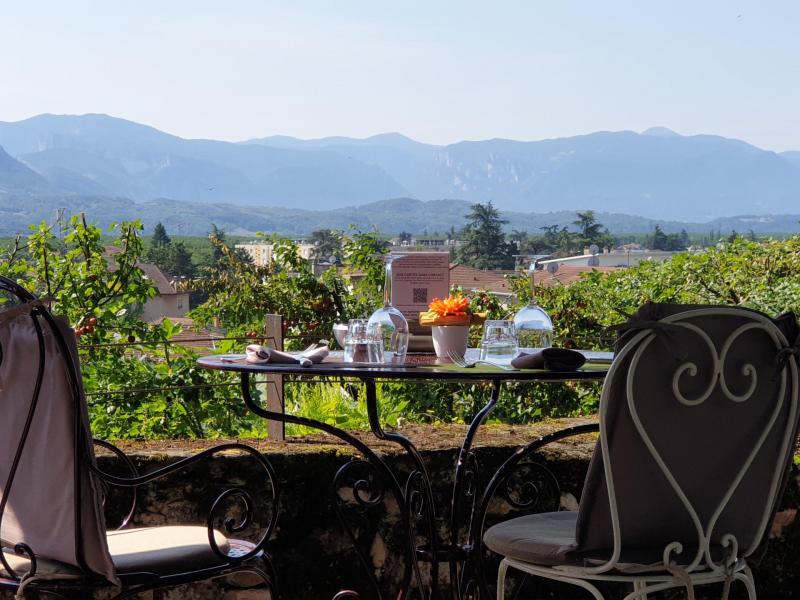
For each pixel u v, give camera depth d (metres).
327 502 3.27
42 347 2.00
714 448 2.06
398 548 3.30
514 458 2.92
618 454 2.00
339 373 2.31
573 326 6.82
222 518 3.21
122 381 4.98
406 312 3.04
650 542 2.07
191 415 4.94
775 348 2.07
